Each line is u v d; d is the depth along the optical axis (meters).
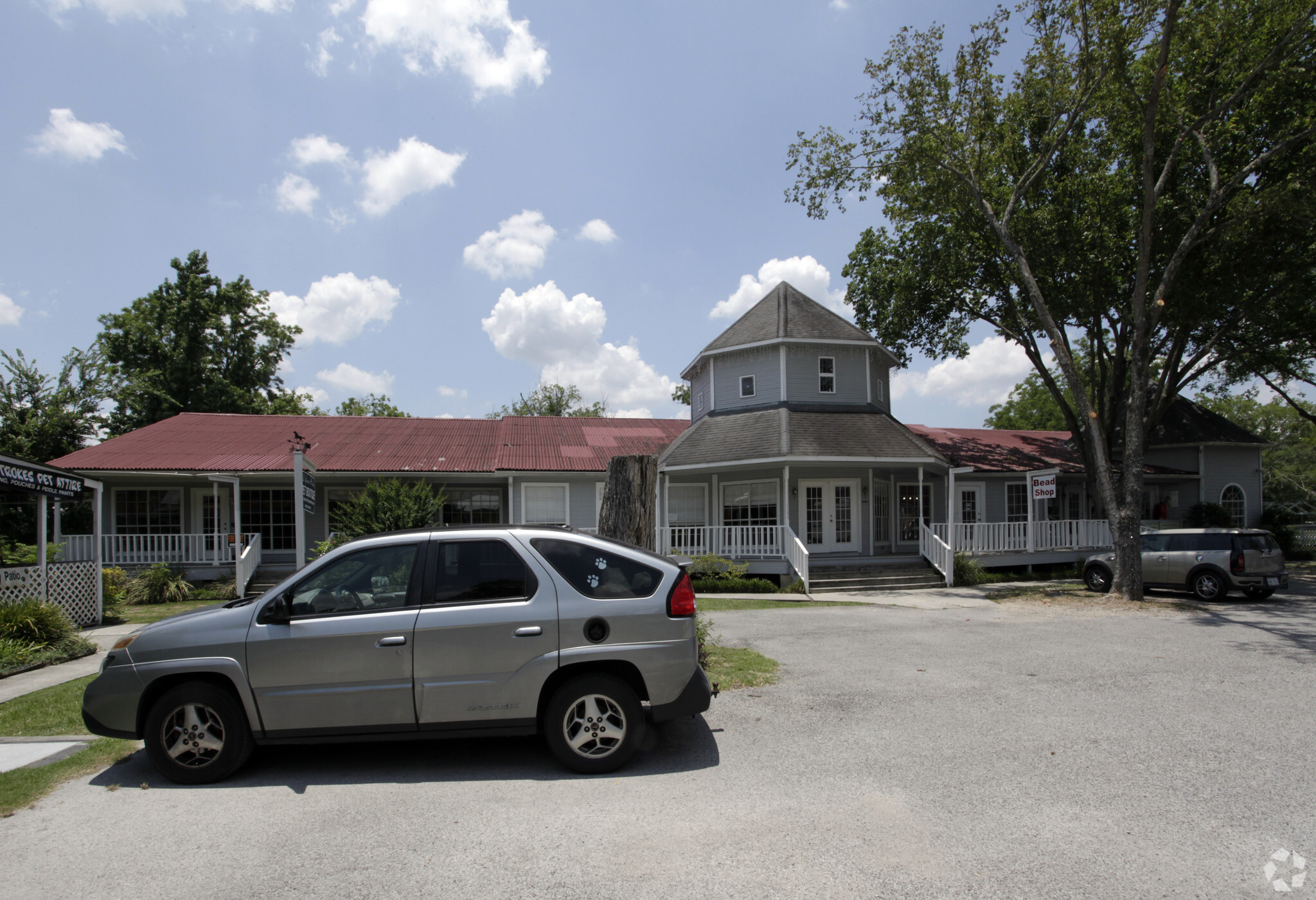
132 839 4.09
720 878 3.54
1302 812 4.26
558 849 3.89
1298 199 14.41
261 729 5.00
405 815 4.39
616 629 5.14
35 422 25.25
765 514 20.03
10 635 9.95
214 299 32.56
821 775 4.96
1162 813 4.26
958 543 19.89
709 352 21.75
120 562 18.06
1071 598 15.18
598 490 20.64
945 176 17.03
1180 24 15.23
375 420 23.59
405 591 5.24
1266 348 21.06
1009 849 3.81
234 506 18.27
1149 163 14.48
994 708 6.55
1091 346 21.78
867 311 24.48
